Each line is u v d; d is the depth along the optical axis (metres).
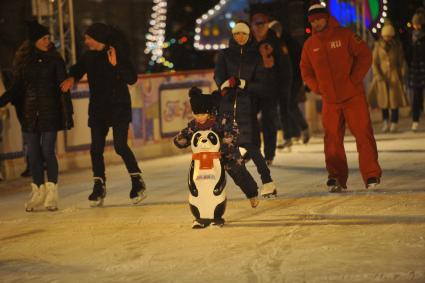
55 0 19.45
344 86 12.28
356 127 12.38
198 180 10.54
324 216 10.78
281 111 17.95
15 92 12.73
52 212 12.71
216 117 10.64
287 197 12.42
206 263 8.76
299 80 18.27
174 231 10.54
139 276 8.45
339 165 12.50
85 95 18.38
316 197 12.22
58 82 12.64
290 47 17.95
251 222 10.74
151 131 19.61
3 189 15.88
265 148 16.14
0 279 8.77
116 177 16.38
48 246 10.22
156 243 9.91
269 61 12.68
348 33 12.23
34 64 12.60
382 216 10.53
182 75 20.39
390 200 11.55
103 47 12.62
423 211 10.69
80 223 11.57
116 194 14.11
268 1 26.14
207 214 10.50
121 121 12.66
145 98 19.42
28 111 12.66
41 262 9.40
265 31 15.80
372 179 12.35
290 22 24.20
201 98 10.49
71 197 14.19
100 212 12.37
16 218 12.41
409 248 8.81
